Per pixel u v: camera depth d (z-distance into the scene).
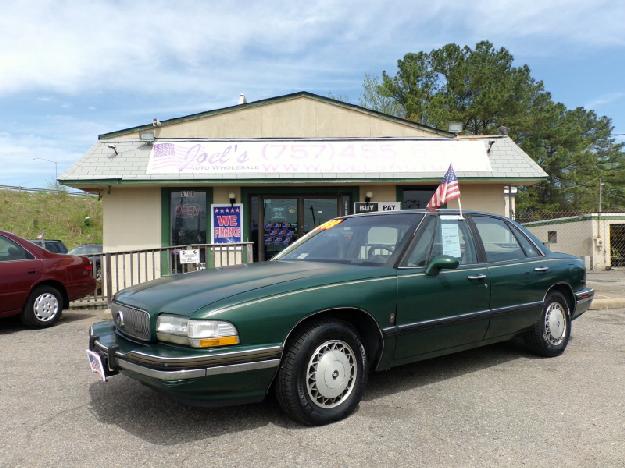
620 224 21.66
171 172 11.70
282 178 11.78
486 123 35.72
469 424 3.88
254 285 3.83
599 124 57.41
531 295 5.45
